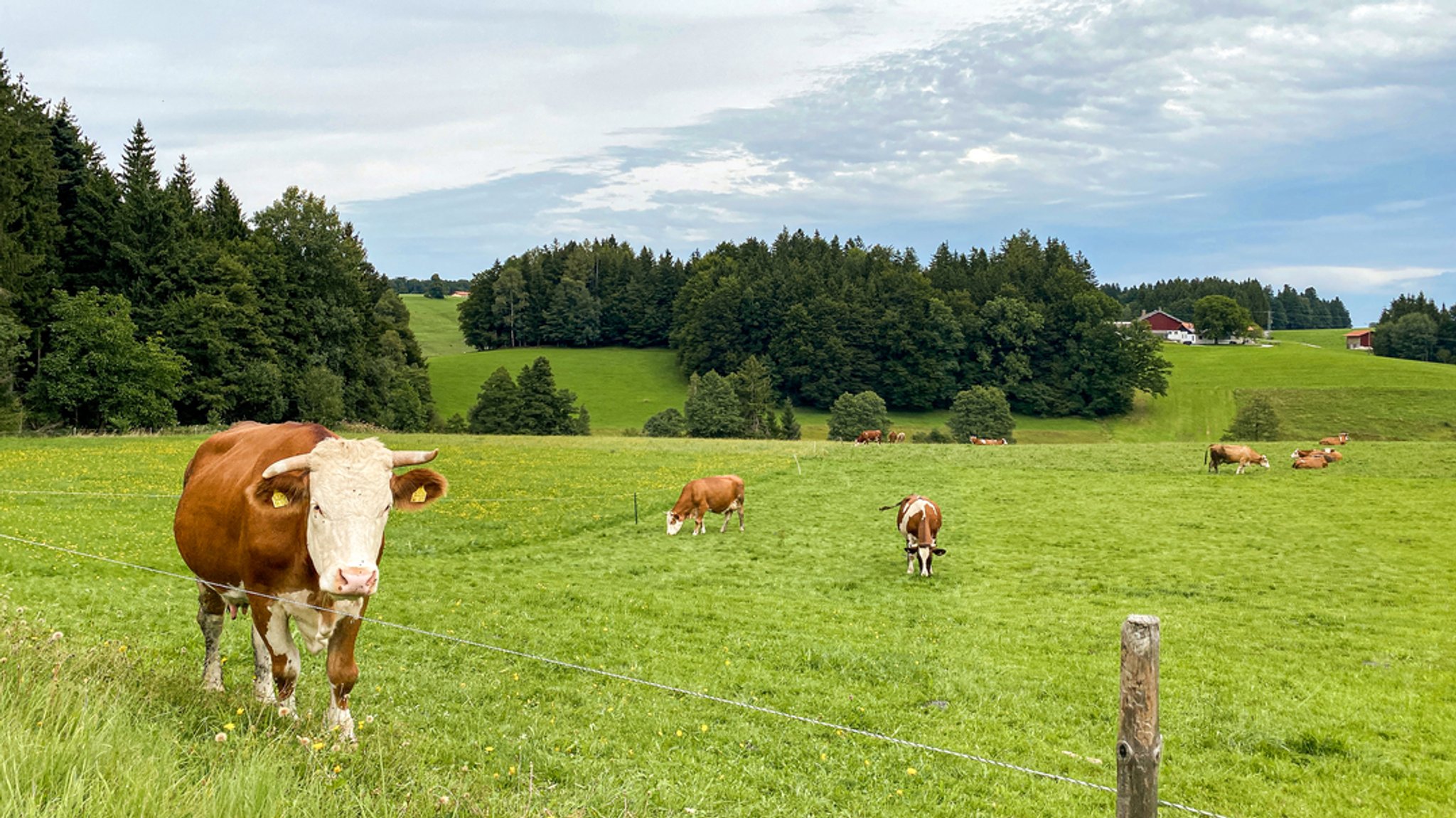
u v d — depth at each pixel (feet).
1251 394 390.42
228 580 24.98
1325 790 29.40
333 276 255.29
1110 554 76.64
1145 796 14.08
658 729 31.68
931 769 29.81
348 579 21.21
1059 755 31.60
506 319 509.35
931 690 39.14
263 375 212.64
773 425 337.11
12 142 181.78
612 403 383.86
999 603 59.31
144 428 179.93
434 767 22.75
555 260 556.92
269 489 22.13
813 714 34.96
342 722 22.76
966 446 160.76
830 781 28.19
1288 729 34.86
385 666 36.78
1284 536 83.61
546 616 50.34
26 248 186.19
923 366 384.06
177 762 16.55
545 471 124.36
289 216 253.03
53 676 19.81
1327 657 46.24
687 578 66.08
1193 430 357.00
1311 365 431.02
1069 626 52.65
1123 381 376.89
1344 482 115.34
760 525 91.09
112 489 89.35
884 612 56.08
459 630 45.55
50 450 122.93
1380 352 547.08
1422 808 27.94
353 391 258.16
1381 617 55.57
